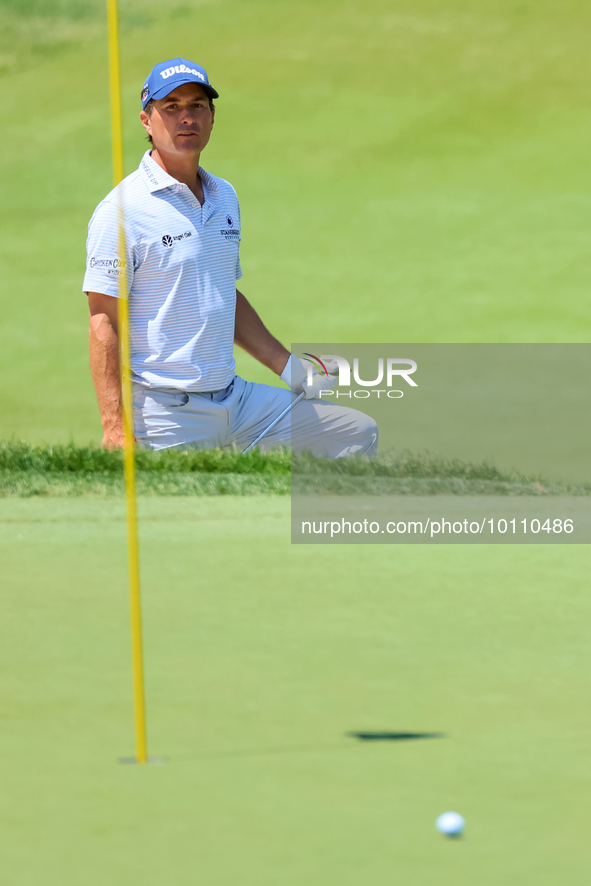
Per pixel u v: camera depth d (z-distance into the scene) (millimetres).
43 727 11406
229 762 10477
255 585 16750
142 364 27469
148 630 14523
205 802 9633
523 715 11781
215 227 27750
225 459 24938
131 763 10492
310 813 9445
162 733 11266
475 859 8625
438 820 9102
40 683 12695
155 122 27031
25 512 21078
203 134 27219
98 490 22891
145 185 27234
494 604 15906
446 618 15336
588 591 16672
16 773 10297
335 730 11328
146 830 9125
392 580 17156
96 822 9273
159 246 27047
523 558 18641
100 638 14266
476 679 12891
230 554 18484
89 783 10055
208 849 8781
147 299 27266
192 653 13656
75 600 15867
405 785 9969
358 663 13305
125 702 12109
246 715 11727
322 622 14906
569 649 13945
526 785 9992
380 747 10875
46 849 8805
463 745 10945
